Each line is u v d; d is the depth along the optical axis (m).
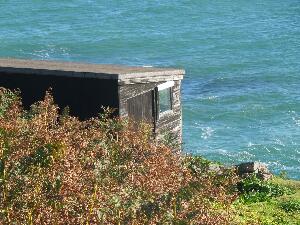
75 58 86.25
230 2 120.50
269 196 21.28
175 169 10.20
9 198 8.47
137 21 108.31
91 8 118.12
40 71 21.11
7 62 23.91
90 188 8.66
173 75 22.81
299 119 55.84
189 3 119.50
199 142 49.66
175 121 23.39
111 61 84.50
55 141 9.22
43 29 102.00
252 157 46.56
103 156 10.15
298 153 47.22
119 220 8.48
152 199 8.95
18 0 124.38
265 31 98.88
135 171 9.75
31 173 8.83
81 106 20.77
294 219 18.94
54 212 8.26
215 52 86.69
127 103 20.66
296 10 113.75
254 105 59.56
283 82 69.12
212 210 9.87
